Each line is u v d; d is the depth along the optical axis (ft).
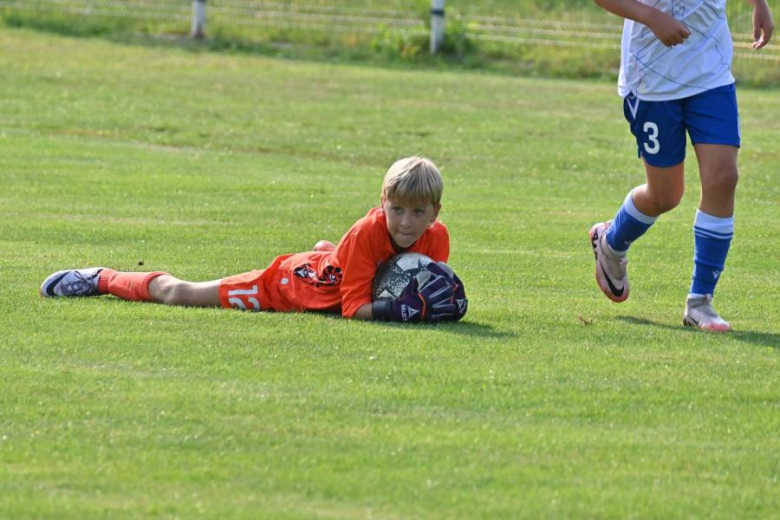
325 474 42.01
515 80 256.52
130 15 317.83
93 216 105.60
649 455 44.68
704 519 39.01
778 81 256.93
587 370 55.93
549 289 78.95
